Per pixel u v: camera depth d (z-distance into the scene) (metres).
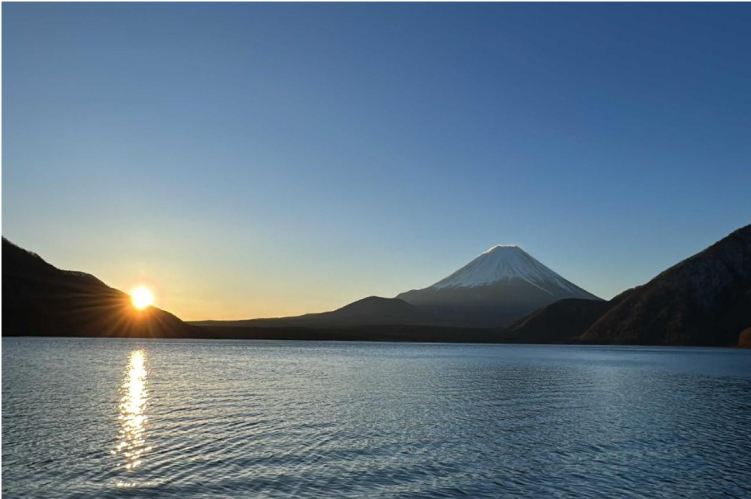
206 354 130.38
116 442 33.47
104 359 103.25
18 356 106.00
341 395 56.16
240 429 37.47
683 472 27.75
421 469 28.17
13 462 29.16
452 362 118.31
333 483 25.84
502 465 28.94
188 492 24.64
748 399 55.19
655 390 63.38
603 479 26.64
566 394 59.00
